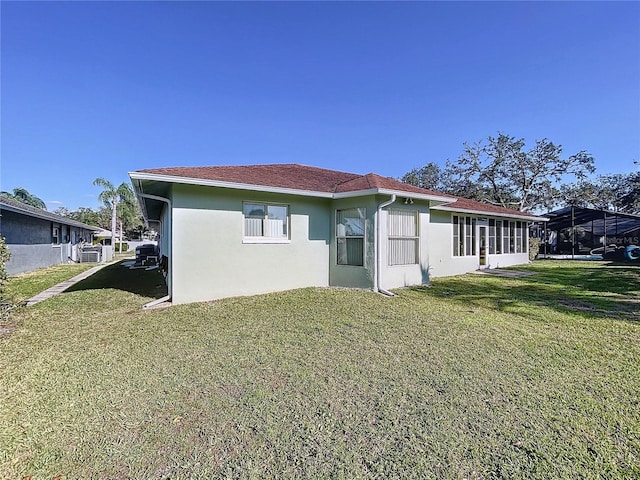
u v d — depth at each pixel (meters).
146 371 3.74
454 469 2.13
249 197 8.35
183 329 5.40
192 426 2.64
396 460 2.22
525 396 3.09
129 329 5.45
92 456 2.30
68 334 5.24
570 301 7.71
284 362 3.97
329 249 9.91
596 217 25.53
